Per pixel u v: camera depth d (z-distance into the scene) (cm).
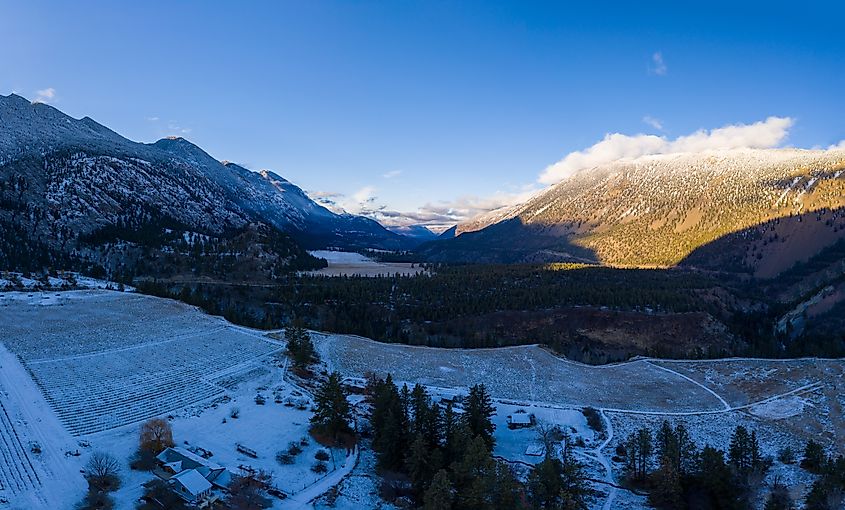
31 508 6066
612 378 13588
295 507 6612
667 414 11269
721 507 7250
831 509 6706
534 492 6869
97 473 6681
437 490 6231
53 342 11975
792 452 9200
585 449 9425
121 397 9569
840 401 11238
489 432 8869
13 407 8588
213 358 12206
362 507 6756
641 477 8144
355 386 11806
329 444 8456
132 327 13788
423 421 7812
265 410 9625
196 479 6500
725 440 9794
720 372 13888
